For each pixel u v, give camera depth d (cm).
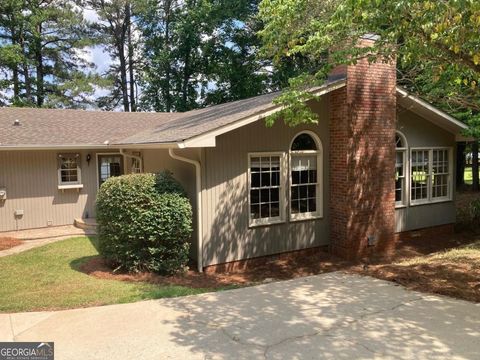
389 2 571
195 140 764
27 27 2533
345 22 684
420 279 722
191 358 427
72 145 1290
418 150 1199
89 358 432
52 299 637
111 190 790
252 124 902
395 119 1023
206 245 858
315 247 1005
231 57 2586
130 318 550
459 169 2186
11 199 1284
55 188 1362
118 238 787
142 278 773
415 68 978
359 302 602
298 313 559
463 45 610
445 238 1222
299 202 989
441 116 1120
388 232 1029
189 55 2734
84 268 831
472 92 931
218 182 867
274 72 2478
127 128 1550
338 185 983
